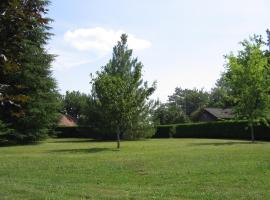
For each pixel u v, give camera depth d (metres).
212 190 12.58
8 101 8.77
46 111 45.81
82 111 54.34
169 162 20.17
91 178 15.86
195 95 132.88
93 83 34.12
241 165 18.22
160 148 31.50
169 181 14.70
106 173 17.11
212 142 40.72
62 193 12.05
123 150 30.08
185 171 16.91
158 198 11.33
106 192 12.33
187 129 59.47
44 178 16.05
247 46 39.38
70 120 92.94
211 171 16.64
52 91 46.06
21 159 23.17
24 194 11.81
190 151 26.81
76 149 32.12
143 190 12.76
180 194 11.96
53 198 11.23
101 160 21.77
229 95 40.47
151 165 19.17
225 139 50.06
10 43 8.05
